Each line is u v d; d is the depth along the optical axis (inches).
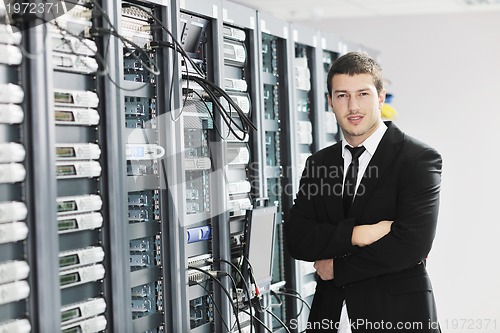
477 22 293.9
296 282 175.6
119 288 111.1
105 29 107.6
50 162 98.7
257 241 148.3
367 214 126.9
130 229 116.7
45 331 97.8
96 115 109.6
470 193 295.0
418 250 122.0
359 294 125.5
